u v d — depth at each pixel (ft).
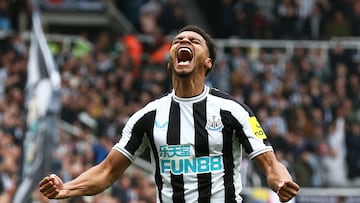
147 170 71.26
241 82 83.05
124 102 77.10
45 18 92.43
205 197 28.19
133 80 79.82
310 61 88.58
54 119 59.26
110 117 73.82
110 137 72.13
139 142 29.01
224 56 86.43
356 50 89.76
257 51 88.69
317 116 81.51
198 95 28.71
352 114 83.46
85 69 79.46
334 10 95.20
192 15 99.71
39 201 58.34
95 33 94.27
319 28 94.63
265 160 28.30
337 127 80.74
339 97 84.84
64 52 82.28
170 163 28.48
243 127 28.40
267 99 81.30
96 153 67.72
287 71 86.33
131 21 97.25
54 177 28.07
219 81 82.84
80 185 28.66
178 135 28.45
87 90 76.13
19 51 79.25
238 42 88.84
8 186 62.49
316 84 84.89
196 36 28.60
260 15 93.81
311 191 75.20
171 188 28.45
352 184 78.74
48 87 60.23
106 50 83.25
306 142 79.10
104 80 78.38
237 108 28.58
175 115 28.63
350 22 94.94
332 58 88.84
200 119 28.45
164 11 92.53
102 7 92.89
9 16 86.43
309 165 76.64
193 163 28.32
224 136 28.37
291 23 93.86
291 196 26.99
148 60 84.02
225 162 28.40
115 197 64.18
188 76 28.40
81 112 73.31
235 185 28.48
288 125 80.53
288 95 83.56
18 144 66.74
